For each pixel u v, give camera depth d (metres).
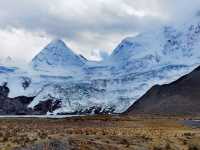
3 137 51.91
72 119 145.38
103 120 139.00
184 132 76.00
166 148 53.31
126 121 137.25
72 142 48.16
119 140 54.25
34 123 109.94
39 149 43.28
